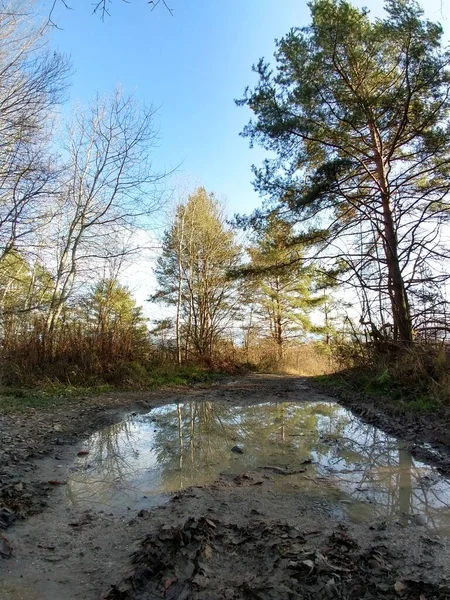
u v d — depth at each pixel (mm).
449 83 11125
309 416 9008
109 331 14703
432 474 5004
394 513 3881
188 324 22891
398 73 12367
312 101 12117
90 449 6332
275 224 14219
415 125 12156
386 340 11867
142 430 7727
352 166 12359
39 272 19188
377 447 6305
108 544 3320
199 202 23297
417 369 9266
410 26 10797
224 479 4898
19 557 3109
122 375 13258
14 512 3822
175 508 3945
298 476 5000
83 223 16359
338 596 2465
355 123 11906
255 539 3191
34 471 5098
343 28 11375
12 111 11719
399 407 8203
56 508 4082
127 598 2561
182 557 2922
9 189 12070
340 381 13266
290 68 12836
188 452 6184
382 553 3014
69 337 13672
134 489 4656
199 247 23625
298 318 28281
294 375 22750
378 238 13883
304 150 13617
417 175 12289
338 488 4574
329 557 2904
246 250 24500
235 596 2504
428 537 3334
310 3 12305
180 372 17000
